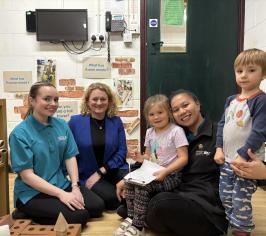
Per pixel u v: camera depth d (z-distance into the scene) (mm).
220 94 3180
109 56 3133
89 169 2170
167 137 1799
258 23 2742
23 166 1738
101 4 3094
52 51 3133
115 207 2055
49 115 1848
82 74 3154
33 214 1762
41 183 1763
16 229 1547
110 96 2232
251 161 1356
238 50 3137
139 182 1618
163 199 1518
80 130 2158
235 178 1501
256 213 1979
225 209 1573
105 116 2250
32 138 1786
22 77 3146
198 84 3182
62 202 1760
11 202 2195
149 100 1873
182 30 3135
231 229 1581
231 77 3154
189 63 3162
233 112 1562
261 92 1490
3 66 3145
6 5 3076
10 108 3172
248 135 1470
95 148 2141
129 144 3191
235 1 3104
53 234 1486
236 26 3123
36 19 3016
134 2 3090
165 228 1630
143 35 3125
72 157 2002
